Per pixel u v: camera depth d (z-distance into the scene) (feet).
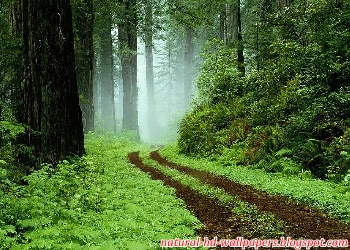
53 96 44.60
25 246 19.95
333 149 43.29
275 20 63.77
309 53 51.88
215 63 90.79
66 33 46.57
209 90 86.28
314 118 48.29
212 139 68.13
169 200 33.55
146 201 32.83
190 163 59.88
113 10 104.99
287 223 26.07
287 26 63.31
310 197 32.04
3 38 42.86
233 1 83.51
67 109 46.98
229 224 26.53
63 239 21.83
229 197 33.94
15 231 21.66
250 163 53.11
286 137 50.70
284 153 48.11
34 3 43.52
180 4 72.02
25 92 43.11
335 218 26.91
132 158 70.23
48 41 44.11
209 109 77.25
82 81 94.07
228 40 104.42
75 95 49.75
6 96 42.75
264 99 62.80
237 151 57.52
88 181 40.73
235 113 70.18
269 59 75.51
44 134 43.65
